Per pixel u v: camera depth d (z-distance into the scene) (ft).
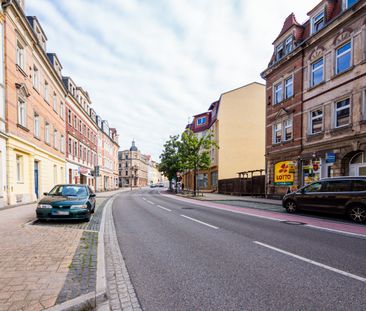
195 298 10.68
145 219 32.65
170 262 15.38
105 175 163.73
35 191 60.08
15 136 45.93
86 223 28.71
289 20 63.10
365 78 41.93
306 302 10.30
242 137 106.22
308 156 53.67
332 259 15.89
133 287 11.80
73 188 33.32
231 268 14.30
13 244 17.74
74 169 100.53
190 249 18.22
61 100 84.48
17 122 47.60
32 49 55.77
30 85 54.54
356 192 30.94
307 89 55.26
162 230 25.25
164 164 129.18
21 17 47.98
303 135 56.03
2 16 42.32
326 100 49.90
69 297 9.91
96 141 142.00
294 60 59.57
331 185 33.78
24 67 51.65
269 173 67.92
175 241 20.65
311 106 54.08
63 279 11.68
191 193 105.91
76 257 15.03
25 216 31.55
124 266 14.70
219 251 17.69
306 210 36.52
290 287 11.74
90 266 13.52
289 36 62.90
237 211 41.98
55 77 74.38
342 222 30.45
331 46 49.11
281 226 27.58
